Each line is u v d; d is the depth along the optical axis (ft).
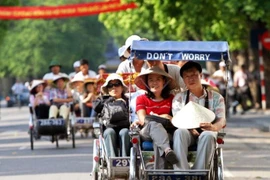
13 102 419.13
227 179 96.32
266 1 172.55
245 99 235.61
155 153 74.54
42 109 137.80
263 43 192.34
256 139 150.71
